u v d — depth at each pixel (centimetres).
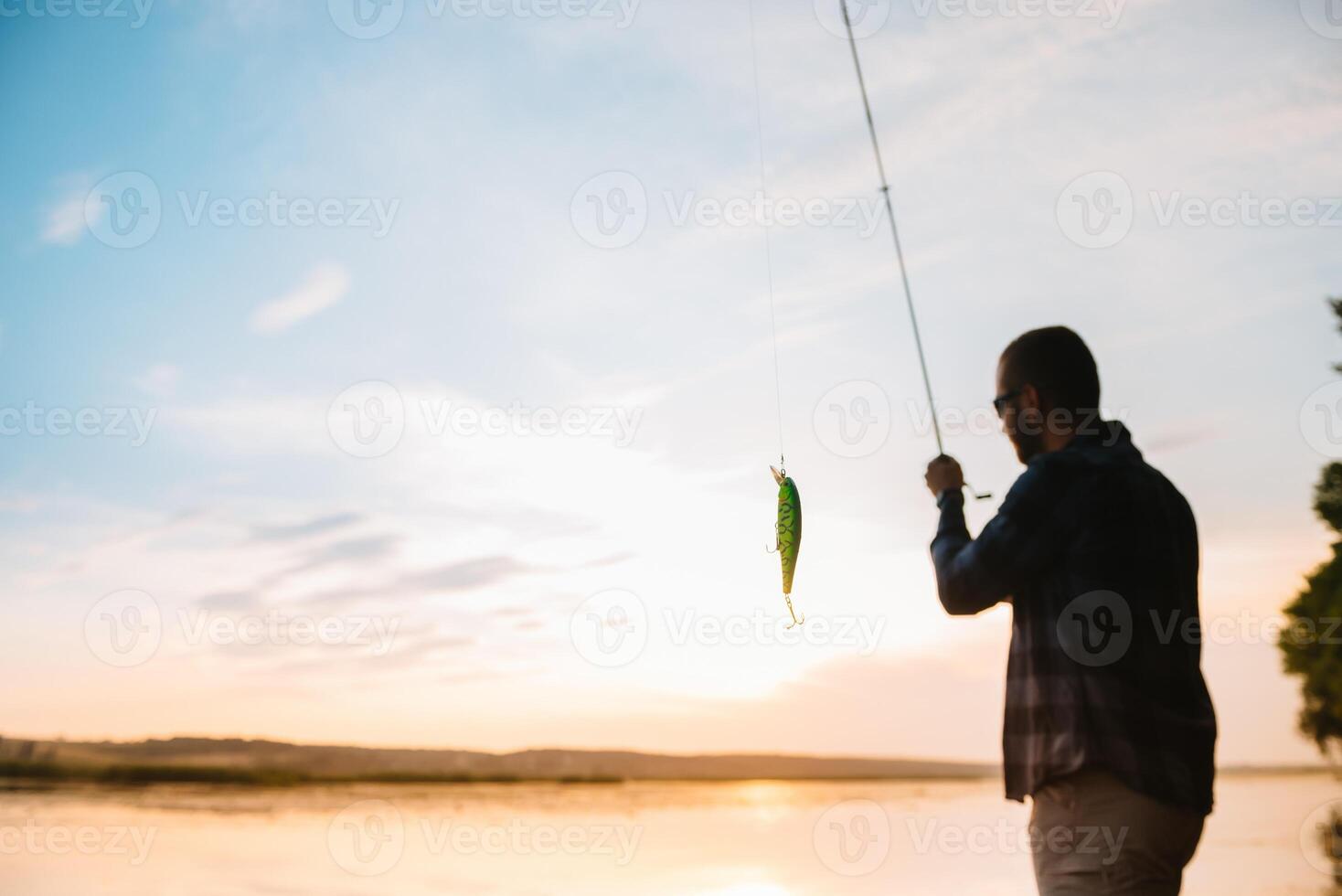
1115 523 137
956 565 145
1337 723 847
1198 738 133
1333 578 832
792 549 214
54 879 511
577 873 579
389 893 496
